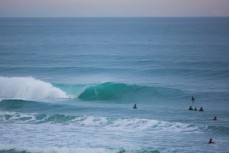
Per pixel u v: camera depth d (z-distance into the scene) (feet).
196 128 423.64
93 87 616.80
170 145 373.61
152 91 609.83
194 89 632.38
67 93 613.93
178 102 565.94
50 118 463.83
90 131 417.90
